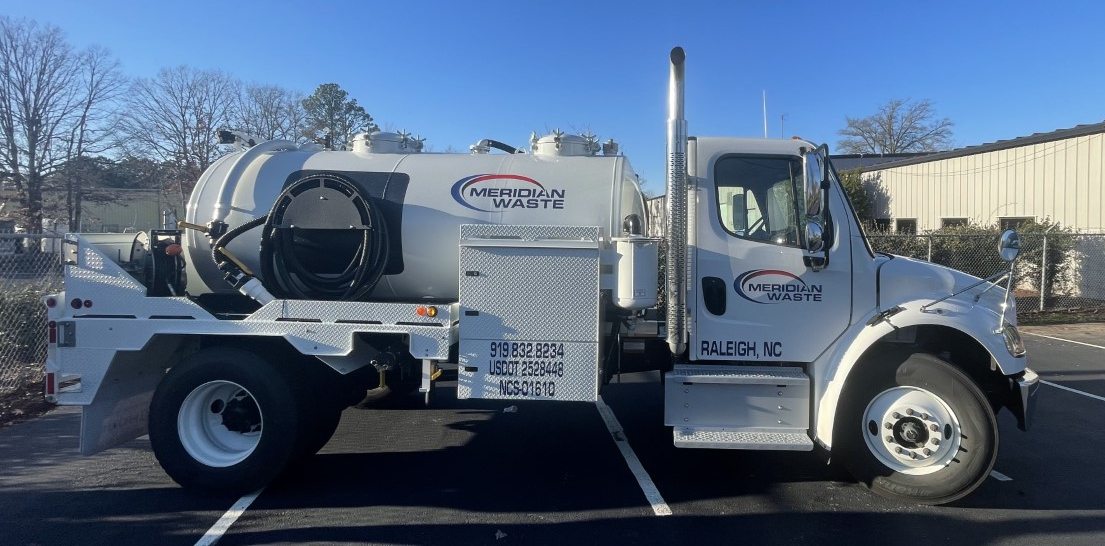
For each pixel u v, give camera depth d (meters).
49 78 38.00
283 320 5.00
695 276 5.07
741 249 5.03
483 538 4.23
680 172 4.94
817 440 4.89
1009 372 4.65
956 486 4.62
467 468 5.57
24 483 5.23
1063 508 4.70
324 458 5.84
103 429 5.14
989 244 14.83
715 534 4.29
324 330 4.96
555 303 4.80
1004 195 19.50
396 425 6.88
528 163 5.73
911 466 4.79
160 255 5.40
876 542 4.18
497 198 5.52
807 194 4.70
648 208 6.28
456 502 4.83
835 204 5.03
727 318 5.05
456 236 5.45
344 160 5.87
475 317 4.85
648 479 5.30
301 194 5.32
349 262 5.38
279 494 5.00
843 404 4.89
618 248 4.87
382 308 4.93
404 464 5.67
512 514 4.61
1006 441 6.29
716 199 5.07
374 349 5.24
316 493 5.02
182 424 5.00
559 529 4.37
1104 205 16.69
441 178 5.63
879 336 4.72
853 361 4.74
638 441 6.33
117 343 5.05
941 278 5.04
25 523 4.46
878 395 4.83
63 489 5.10
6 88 37.00
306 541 4.19
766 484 5.19
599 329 4.80
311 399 5.12
